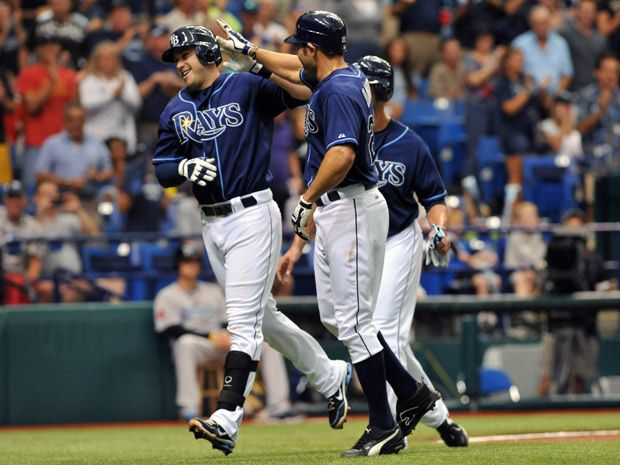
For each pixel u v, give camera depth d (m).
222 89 18.97
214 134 18.78
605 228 37.97
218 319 34.72
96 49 45.00
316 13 17.75
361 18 51.28
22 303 36.97
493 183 48.62
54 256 38.03
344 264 17.81
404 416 18.80
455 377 37.28
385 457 17.66
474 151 48.47
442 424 20.53
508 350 37.66
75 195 41.12
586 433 26.09
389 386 20.31
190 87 19.06
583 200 47.84
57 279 36.78
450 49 51.12
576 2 57.97
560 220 47.09
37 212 39.66
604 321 44.06
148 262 39.28
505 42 54.78
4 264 36.78
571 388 36.47
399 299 20.33
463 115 49.75
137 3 51.53
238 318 18.81
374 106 20.27
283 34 50.16
